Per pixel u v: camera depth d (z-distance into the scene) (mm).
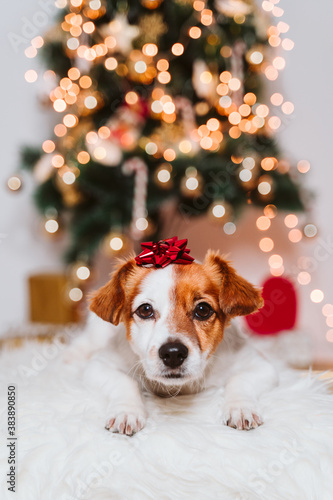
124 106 2682
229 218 2637
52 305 2908
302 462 1074
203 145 2451
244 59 2689
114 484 1031
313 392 1414
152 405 1333
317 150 3277
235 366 1462
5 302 3539
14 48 3324
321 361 2779
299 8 3191
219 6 2549
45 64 2803
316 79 3230
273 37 2643
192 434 1155
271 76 2812
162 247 1380
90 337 1909
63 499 1022
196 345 1207
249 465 1071
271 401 1316
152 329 1272
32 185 3502
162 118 2596
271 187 2621
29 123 3457
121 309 1377
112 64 2523
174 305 1261
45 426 1222
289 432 1156
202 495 1004
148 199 2500
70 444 1139
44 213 2902
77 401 1356
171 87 2668
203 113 2672
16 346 2406
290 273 3350
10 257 3527
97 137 2484
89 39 2652
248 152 2582
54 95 2658
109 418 1195
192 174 2416
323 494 1035
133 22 2684
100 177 2564
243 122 2562
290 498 1020
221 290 1336
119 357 1505
